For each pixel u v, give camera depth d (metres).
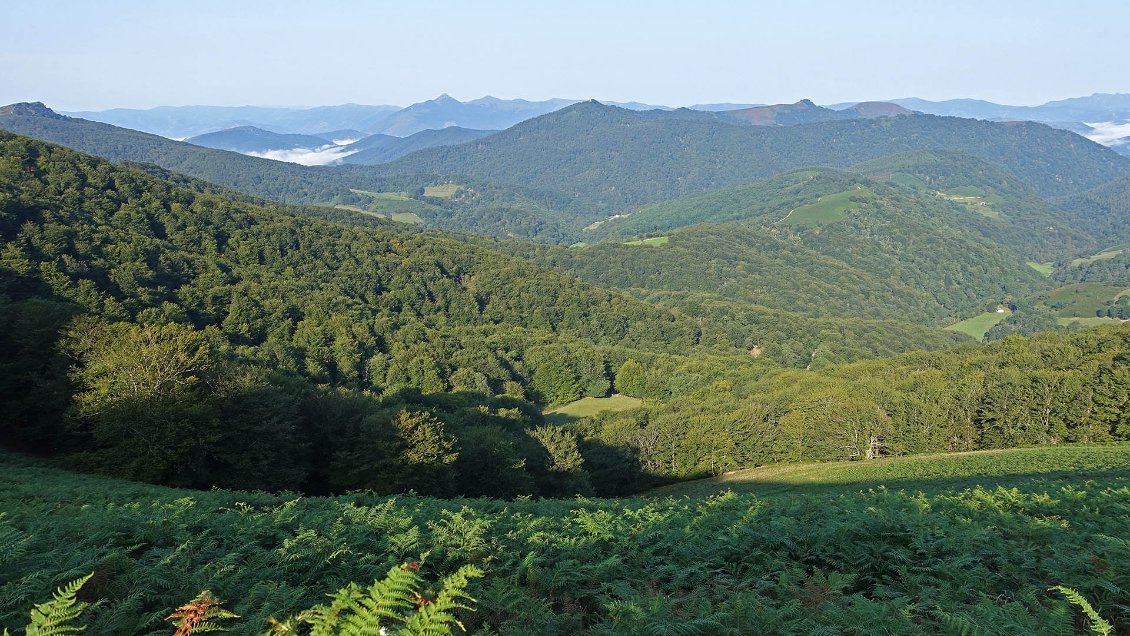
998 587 8.19
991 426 59.47
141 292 71.44
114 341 35.59
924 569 8.66
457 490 39.19
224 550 10.10
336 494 35.84
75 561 8.14
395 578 5.65
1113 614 7.08
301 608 7.19
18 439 33.62
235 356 58.78
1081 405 55.12
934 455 54.72
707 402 76.75
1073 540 10.08
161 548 10.02
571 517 16.25
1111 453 43.12
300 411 39.31
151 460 28.34
